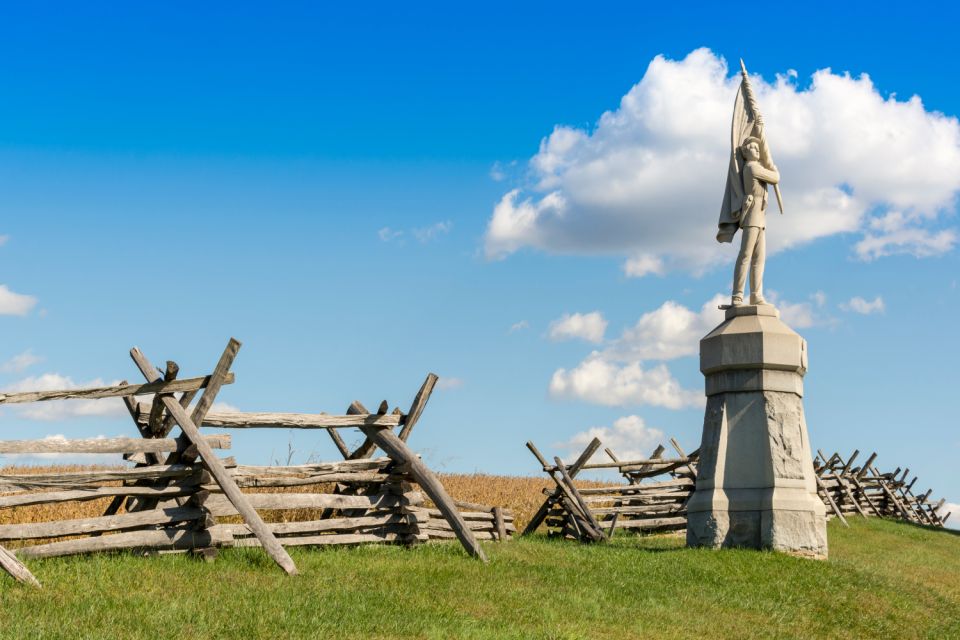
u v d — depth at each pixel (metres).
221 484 11.12
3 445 10.05
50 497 10.38
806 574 14.66
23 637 7.36
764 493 16.95
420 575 11.35
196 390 11.20
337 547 13.23
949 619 13.79
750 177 18.19
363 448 13.80
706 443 17.81
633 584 12.49
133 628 7.98
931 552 23.16
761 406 17.34
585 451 19.31
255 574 10.59
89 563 10.12
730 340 17.47
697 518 17.41
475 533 16.28
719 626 10.91
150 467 10.97
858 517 29.20
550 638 9.00
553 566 13.11
